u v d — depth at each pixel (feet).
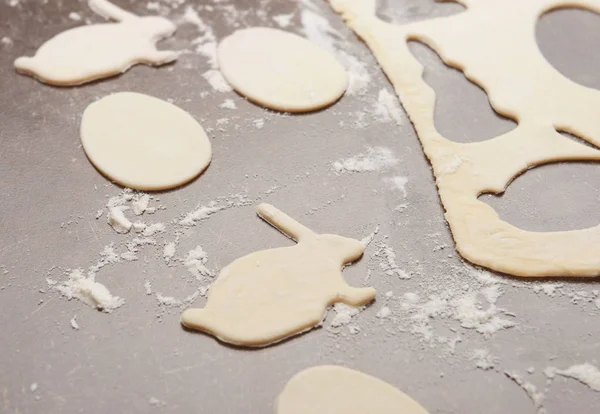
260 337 1.28
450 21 1.75
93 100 1.60
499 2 1.79
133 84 1.63
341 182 1.48
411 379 1.26
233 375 1.26
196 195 1.46
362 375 1.25
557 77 1.63
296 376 1.25
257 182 1.48
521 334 1.30
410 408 1.22
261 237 1.41
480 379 1.26
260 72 1.64
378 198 1.46
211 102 1.60
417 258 1.38
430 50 1.71
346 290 1.33
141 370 1.26
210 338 1.29
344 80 1.63
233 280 1.34
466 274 1.36
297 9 1.78
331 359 1.27
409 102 1.59
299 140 1.54
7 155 1.51
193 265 1.37
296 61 1.67
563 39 1.72
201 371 1.26
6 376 1.26
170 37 1.72
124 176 1.47
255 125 1.56
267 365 1.27
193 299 1.33
